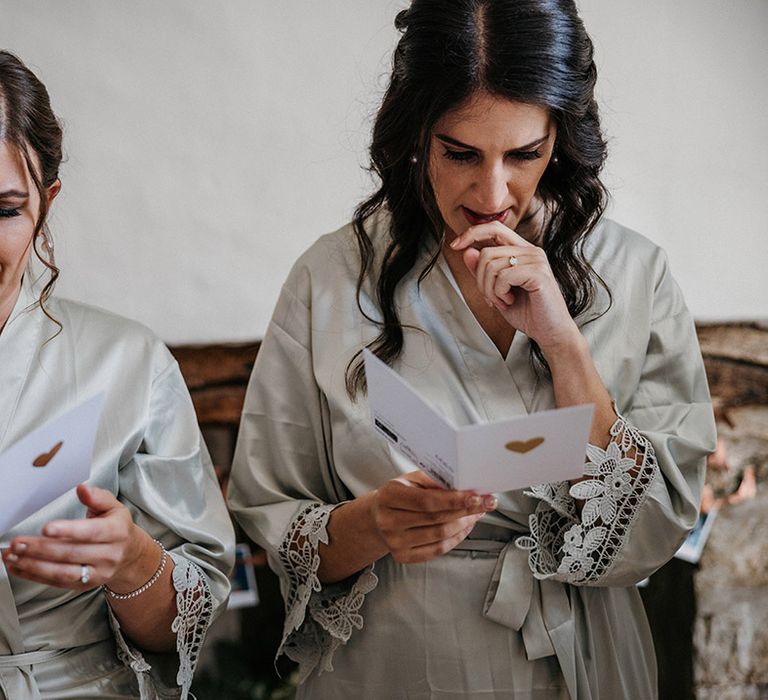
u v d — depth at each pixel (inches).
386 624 74.0
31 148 66.1
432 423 58.5
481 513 64.9
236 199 133.1
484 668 72.6
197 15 130.3
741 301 138.8
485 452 58.4
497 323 75.7
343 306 77.2
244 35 131.3
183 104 130.9
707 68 136.2
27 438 55.6
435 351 74.9
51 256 71.2
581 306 74.9
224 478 132.9
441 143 68.0
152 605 68.8
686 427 75.5
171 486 73.2
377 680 74.4
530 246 70.0
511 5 66.3
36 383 70.4
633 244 78.6
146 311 132.0
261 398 79.0
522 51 65.3
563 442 59.4
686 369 77.0
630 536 71.7
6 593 66.3
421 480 67.4
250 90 132.1
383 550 71.3
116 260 130.7
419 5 68.3
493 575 72.9
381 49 134.0
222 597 73.7
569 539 71.1
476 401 74.1
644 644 78.3
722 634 139.9
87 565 61.8
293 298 79.0
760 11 136.6
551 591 73.3
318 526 73.3
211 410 134.3
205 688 136.8
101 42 128.4
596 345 75.2
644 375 77.2
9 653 67.0
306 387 77.5
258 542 77.3
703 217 137.6
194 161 131.7
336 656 76.0
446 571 73.1
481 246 71.8
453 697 72.7
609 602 75.5
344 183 135.0
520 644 72.9
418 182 71.4
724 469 134.6
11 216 64.6
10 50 126.5
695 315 137.8
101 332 73.8
